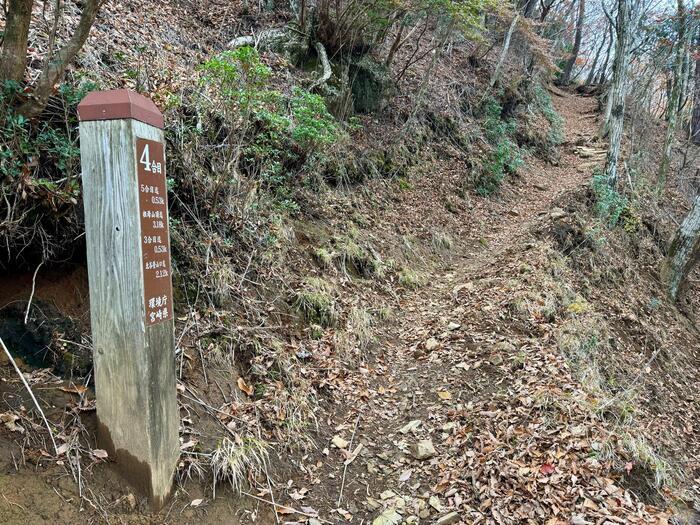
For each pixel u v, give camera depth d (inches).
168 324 95.0
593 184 436.1
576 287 283.7
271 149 226.7
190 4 311.7
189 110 190.4
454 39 566.6
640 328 283.6
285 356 158.2
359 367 180.7
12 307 107.2
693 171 694.5
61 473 87.7
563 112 863.7
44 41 155.2
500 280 252.4
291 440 132.7
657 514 114.3
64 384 104.1
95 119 83.0
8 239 106.3
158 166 90.6
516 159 522.0
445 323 213.9
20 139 108.3
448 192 395.2
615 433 137.6
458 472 126.4
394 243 285.0
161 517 92.6
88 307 119.3
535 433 134.6
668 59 638.5
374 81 374.3
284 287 189.6
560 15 1029.8
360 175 313.9
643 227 429.4
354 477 128.9
